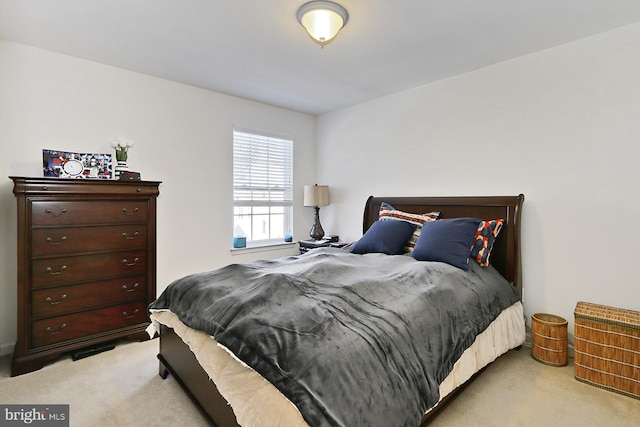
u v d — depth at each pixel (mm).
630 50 2188
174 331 1958
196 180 3436
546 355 2305
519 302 2521
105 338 2514
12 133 2447
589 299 2369
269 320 1377
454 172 3111
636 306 2186
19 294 2154
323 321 1379
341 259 2488
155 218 2775
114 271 2559
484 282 2268
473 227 2510
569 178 2447
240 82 3275
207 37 2357
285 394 1104
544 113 2559
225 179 3662
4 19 2113
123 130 2959
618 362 1962
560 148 2486
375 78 3145
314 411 1048
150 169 3129
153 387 2020
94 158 2578
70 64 2680
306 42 2428
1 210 2414
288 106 4102
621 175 2234
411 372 1354
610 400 1894
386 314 1538
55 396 1918
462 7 1968
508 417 1730
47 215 2258
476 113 2943
